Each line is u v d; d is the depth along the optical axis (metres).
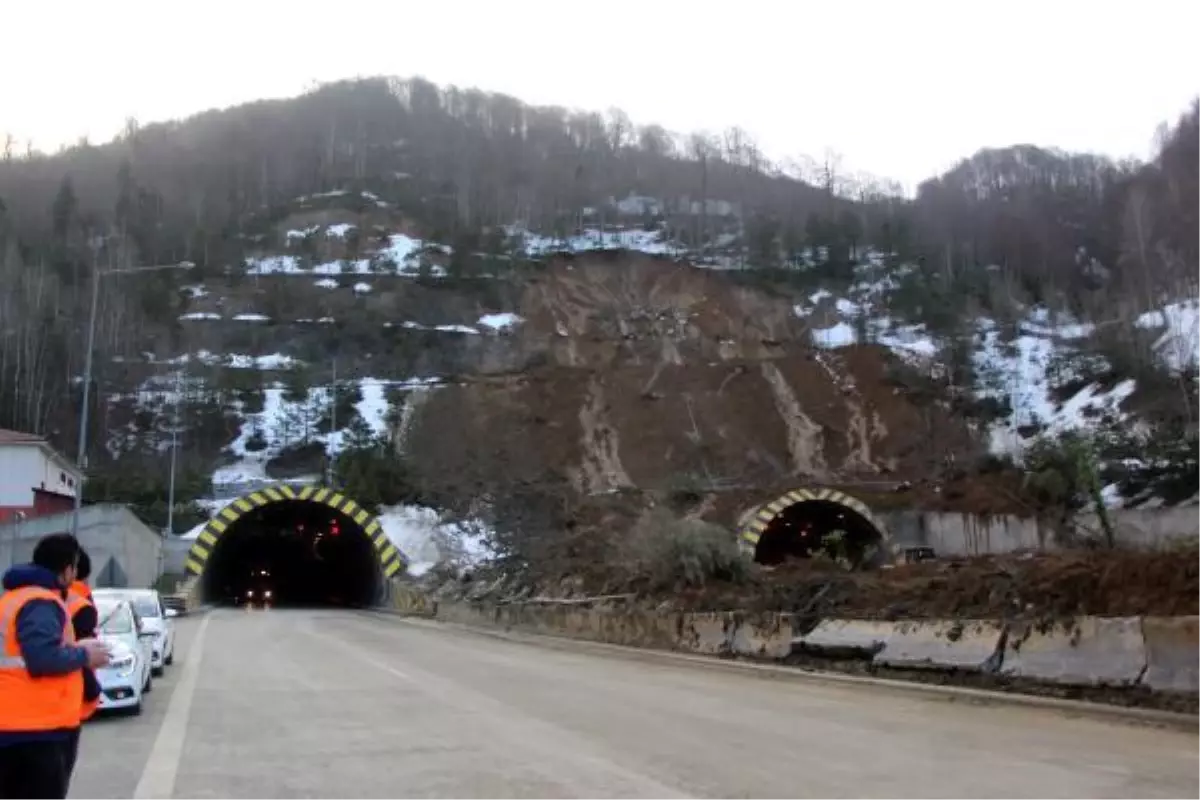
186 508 67.06
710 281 137.50
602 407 93.25
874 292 142.62
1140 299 112.25
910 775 8.59
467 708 13.71
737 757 9.59
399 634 33.00
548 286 132.50
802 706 13.61
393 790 8.31
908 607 17.42
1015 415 96.50
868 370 102.44
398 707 13.92
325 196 160.50
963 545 56.97
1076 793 7.79
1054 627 13.63
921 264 151.75
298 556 79.81
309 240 143.12
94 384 91.19
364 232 147.00
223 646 27.05
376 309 120.62
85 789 8.64
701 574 25.41
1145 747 9.95
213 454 84.56
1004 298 135.50
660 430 91.06
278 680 17.88
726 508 66.19
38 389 88.56
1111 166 182.12
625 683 16.98
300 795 8.22
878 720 12.14
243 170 175.88
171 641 21.72
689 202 183.12
